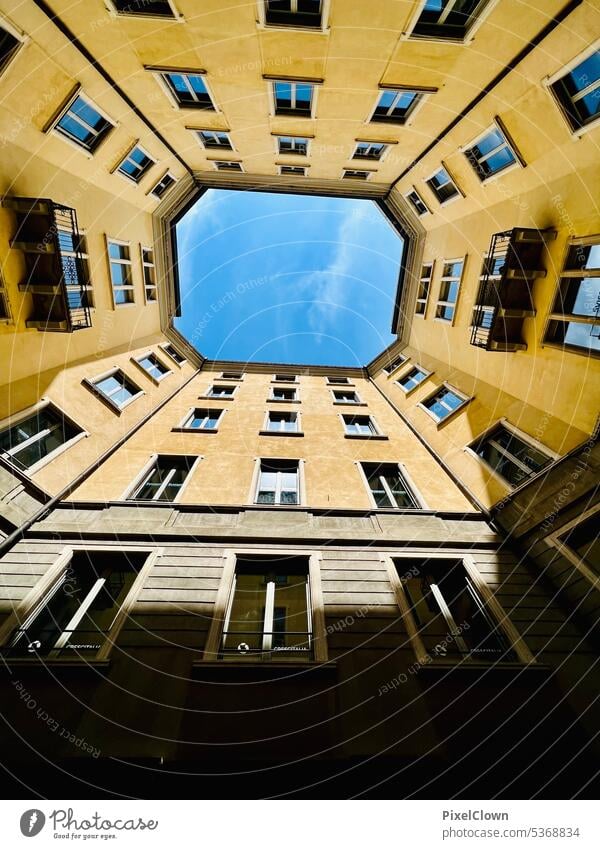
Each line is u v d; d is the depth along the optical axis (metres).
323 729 4.83
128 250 14.91
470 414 11.98
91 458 10.43
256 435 13.02
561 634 6.17
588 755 4.74
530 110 8.51
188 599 6.46
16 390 9.12
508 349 10.34
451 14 8.23
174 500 9.34
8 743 4.57
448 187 13.84
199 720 4.84
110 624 6.36
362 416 15.71
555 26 7.12
